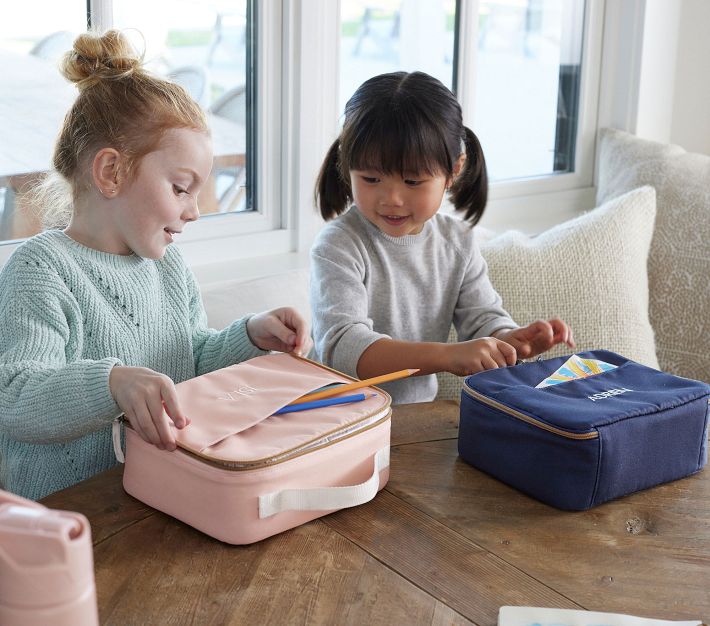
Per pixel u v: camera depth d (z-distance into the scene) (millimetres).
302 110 1688
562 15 2107
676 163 1927
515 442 957
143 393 885
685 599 792
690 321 1821
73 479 1150
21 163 1467
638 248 1744
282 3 1633
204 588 781
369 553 839
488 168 2094
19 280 1071
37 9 1420
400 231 1330
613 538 883
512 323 1409
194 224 1654
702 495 975
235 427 887
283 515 856
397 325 1414
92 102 1091
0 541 540
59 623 546
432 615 757
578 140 2195
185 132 1095
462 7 1901
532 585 802
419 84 1278
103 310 1135
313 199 1511
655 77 2146
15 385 985
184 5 1572
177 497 869
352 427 909
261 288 1479
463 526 892
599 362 1117
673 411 970
